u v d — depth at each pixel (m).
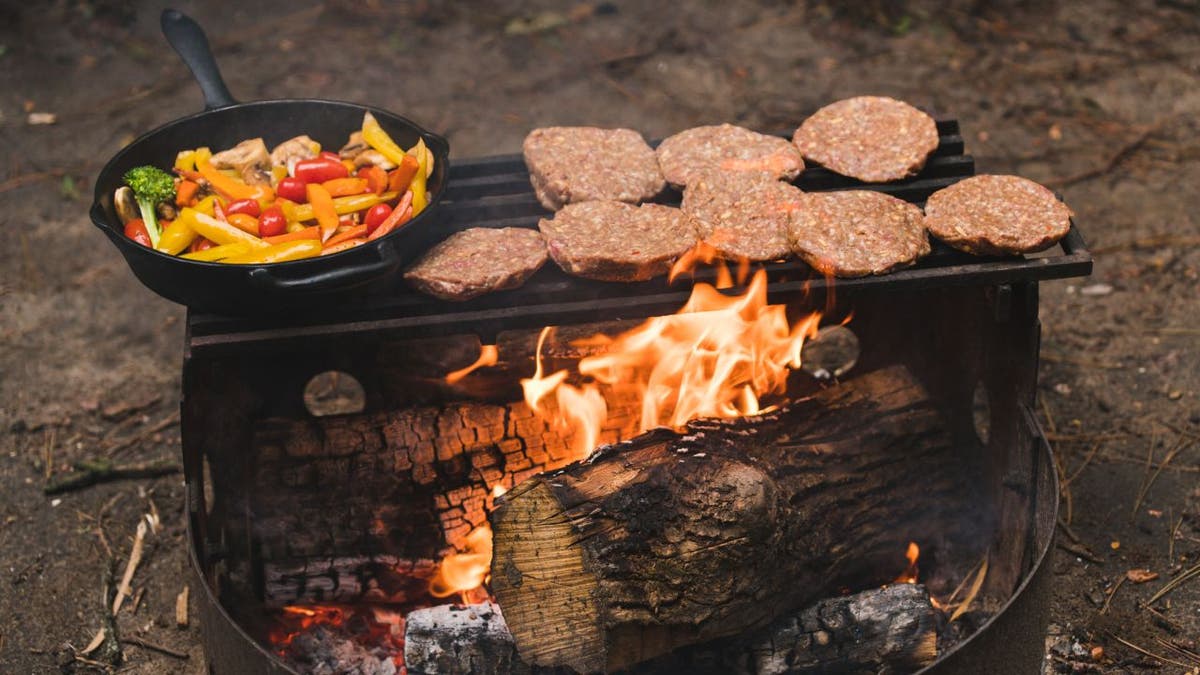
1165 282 2.35
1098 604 1.95
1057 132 2.62
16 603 1.99
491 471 1.87
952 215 1.81
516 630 1.72
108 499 2.11
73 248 2.46
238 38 2.95
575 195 1.85
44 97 2.77
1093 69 2.77
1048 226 1.78
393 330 1.74
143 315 2.36
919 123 1.91
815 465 1.83
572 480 1.72
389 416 1.90
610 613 1.69
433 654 1.74
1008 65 2.80
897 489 1.87
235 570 1.91
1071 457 2.12
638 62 2.85
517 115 2.70
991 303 1.84
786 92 2.73
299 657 1.87
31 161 2.63
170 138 1.84
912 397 1.89
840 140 1.91
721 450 1.76
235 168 1.82
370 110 1.86
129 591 2.00
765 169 1.88
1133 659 1.90
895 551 1.88
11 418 2.20
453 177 1.91
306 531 1.86
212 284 1.70
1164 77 2.73
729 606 1.72
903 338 1.97
